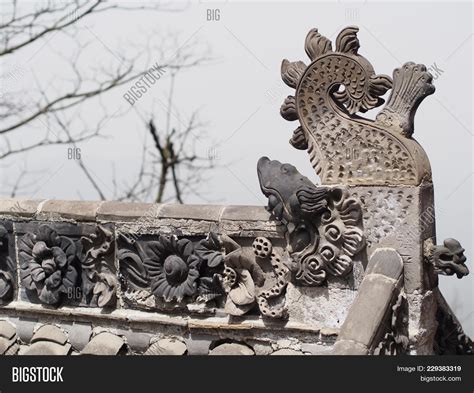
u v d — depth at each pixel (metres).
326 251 6.34
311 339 6.51
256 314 6.73
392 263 6.14
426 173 6.26
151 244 7.00
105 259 7.27
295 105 6.55
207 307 6.86
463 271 6.11
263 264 6.66
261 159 6.57
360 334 5.84
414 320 6.20
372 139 6.30
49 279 7.40
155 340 7.09
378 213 6.28
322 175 6.45
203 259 6.82
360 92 6.36
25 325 7.64
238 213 6.71
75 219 7.34
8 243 7.71
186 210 6.93
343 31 6.39
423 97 6.28
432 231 6.34
